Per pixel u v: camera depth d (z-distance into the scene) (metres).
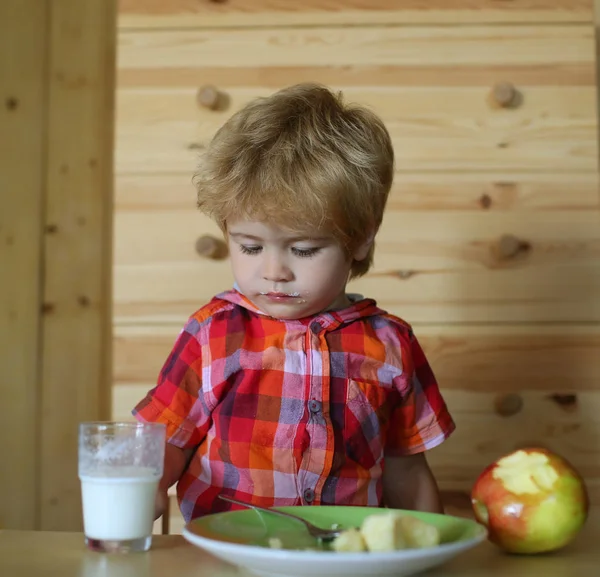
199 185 1.01
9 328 1.86
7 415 1.85
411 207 1.45
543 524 0.70
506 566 0.67
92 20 1.90
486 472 0.75
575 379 1.43
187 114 1.45
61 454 1.84
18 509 1.83
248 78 1.45
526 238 1.44
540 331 1.43
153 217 1.44
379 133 1.05
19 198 1.89
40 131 1.90
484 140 1.45
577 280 1.44
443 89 1.45
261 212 0.90
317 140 0.97
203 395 0.99
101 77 1.90
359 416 0.99
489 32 1.46
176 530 1.38
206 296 1.43
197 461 0.99
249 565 0.59
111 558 0.67
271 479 0.96
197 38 1.46
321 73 1.46
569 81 1.45
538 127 1.45
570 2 1.46
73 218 1.89
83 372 1.86
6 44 1.90
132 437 0.72
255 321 1.01
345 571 0.57
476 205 1.44
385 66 1.46
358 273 1.12
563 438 1.43
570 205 1.44
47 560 0.66
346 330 1.02
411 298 1.44
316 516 0.76
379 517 0.63
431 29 1.46
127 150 1.44
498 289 1.44
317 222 0.91
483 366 1.43
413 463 1.08
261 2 1.46
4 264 1.88
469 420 1.43
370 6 1.46
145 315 1.43
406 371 1.03
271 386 0.98
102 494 0.70
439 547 0.57
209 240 1.41
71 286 1.88
